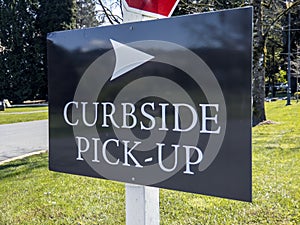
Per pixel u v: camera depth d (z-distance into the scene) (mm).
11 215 3242
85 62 1650
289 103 18312
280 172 4141
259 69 9016
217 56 1321
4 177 4723
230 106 1301
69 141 1720
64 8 30594
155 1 1668
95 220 3020
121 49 1540
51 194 3795
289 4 10648
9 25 30062
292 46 26172
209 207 3113
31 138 9258
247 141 1272
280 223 2729
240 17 1275
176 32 1407
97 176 1632
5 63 30094
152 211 1640
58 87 1745
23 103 30500
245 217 2867
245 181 1277
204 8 8844
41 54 30719
